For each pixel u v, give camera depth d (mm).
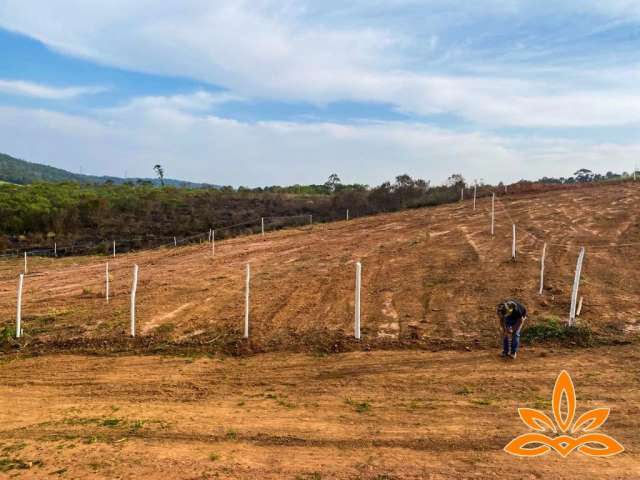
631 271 12656
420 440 5594
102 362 8828
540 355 8172
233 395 7234
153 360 8852
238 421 6309
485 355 8258
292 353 8883
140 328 10406
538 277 12578
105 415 6695
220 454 5453
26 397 7457
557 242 16562
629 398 6461
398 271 14469
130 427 6250
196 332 10156
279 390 7332
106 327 10523
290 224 31406
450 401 6625
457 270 13883
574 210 23000
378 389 7160
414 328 9648
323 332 9680
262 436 5855
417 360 8195
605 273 12586
